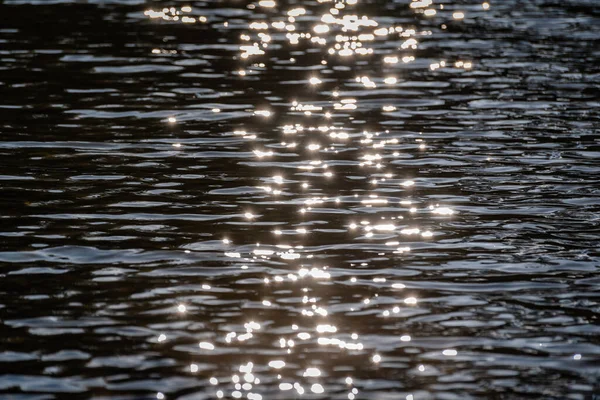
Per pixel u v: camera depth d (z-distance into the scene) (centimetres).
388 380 1286
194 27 3769
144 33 3616
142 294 1533
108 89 2838
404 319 1464
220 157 2269
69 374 1287
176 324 1434
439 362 1334
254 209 1931
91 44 3400
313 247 1741
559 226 1845
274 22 3931
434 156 2297
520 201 1988
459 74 3106
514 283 1591
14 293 1522
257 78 3036
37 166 2155
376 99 2820
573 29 3784
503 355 1354
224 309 1488
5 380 1268
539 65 3209
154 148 2320
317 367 1318
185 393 1244
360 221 1875
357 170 2195
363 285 1584
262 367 1316
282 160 2261
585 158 2273
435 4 4397
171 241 1752
